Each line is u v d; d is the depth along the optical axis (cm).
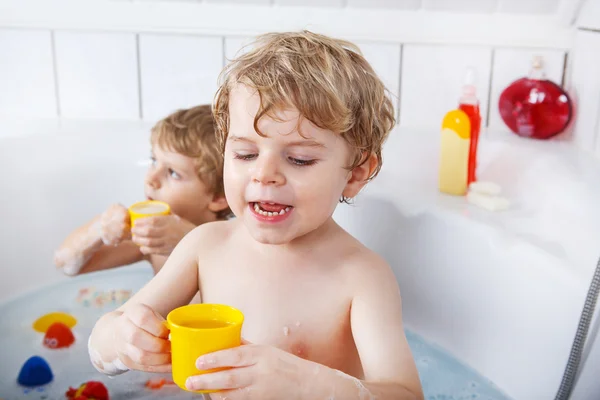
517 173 151
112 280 168
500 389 123
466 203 142
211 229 107
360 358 99
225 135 100
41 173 167
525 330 118
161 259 160
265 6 183
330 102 87
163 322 83
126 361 86
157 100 191
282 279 99
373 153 99
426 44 181
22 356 134
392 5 180
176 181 150
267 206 89
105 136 176
